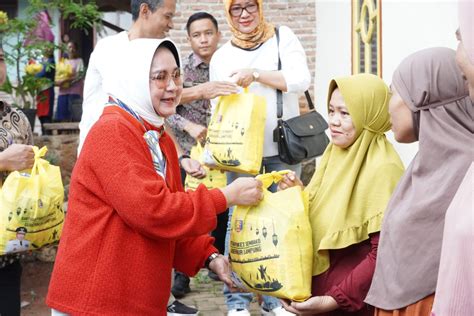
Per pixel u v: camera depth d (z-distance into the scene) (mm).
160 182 2785
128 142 2766
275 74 4531
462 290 1848
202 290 6160
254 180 2996
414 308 2428
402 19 5461
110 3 16047
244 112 4203
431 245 2385
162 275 2855
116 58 2947
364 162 2930
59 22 14406
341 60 8258
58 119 12031
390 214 2543
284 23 10172
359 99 2918
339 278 2941
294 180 3225
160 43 2910
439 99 2479
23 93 9531
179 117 5160
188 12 9906
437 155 2424
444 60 2494
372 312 2871
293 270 2895
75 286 2771
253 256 2979
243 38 4703
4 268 3574
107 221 2787
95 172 2781
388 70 5926
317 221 2988
